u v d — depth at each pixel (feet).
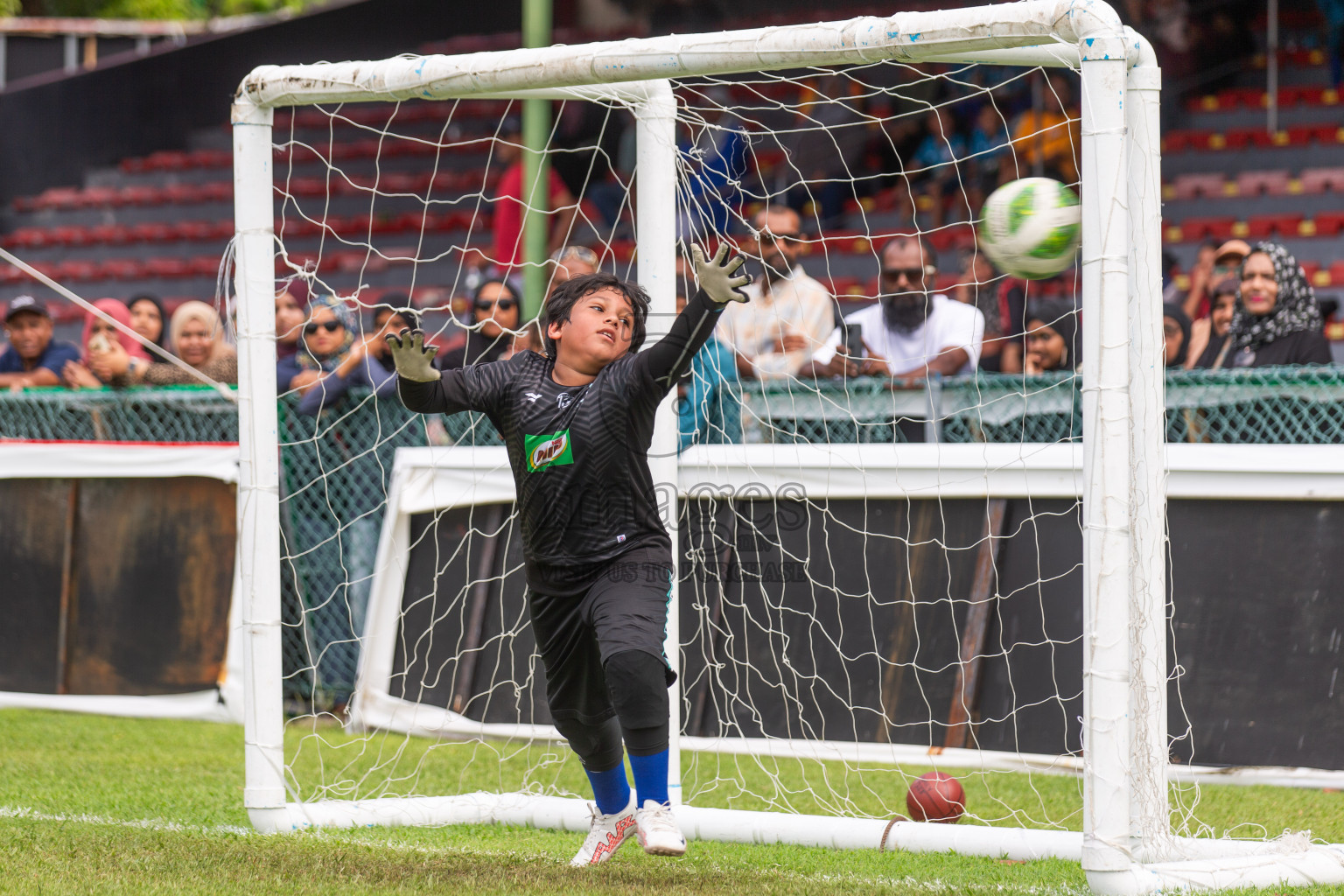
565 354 28.07
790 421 52.42
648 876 28.71
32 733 51.49
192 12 194.39
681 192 47.19
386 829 35.53
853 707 46.37
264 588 34.60
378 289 115.44
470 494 52.37
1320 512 42.80
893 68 93.45
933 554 46.39
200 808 37.47
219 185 130.93
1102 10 27.32
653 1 106.42
